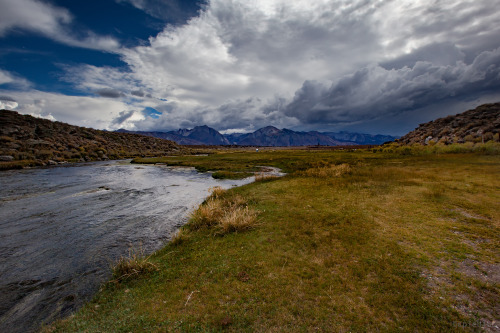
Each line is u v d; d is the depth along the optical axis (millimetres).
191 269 5805
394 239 6766
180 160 45625
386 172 19188
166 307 4418
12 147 39281
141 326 3961
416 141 60469
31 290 5504
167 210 12516
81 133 63375
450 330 3510
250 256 6238
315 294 4512
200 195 16266
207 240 7711
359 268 5328
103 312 4449
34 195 16000
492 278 4789
